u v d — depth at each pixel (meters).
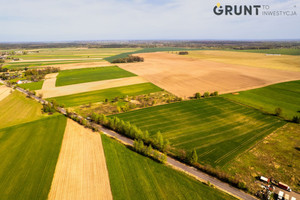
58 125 64.12
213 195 36.28
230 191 37.47
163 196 35.97
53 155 48.09
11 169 43.19
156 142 50.22
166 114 72.88
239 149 50.69
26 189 37.53
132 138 56.81
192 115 71.62
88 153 49.03
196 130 60.72
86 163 45.19
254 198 35.94
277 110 69.19
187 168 44.19
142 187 38.00
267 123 64.50
